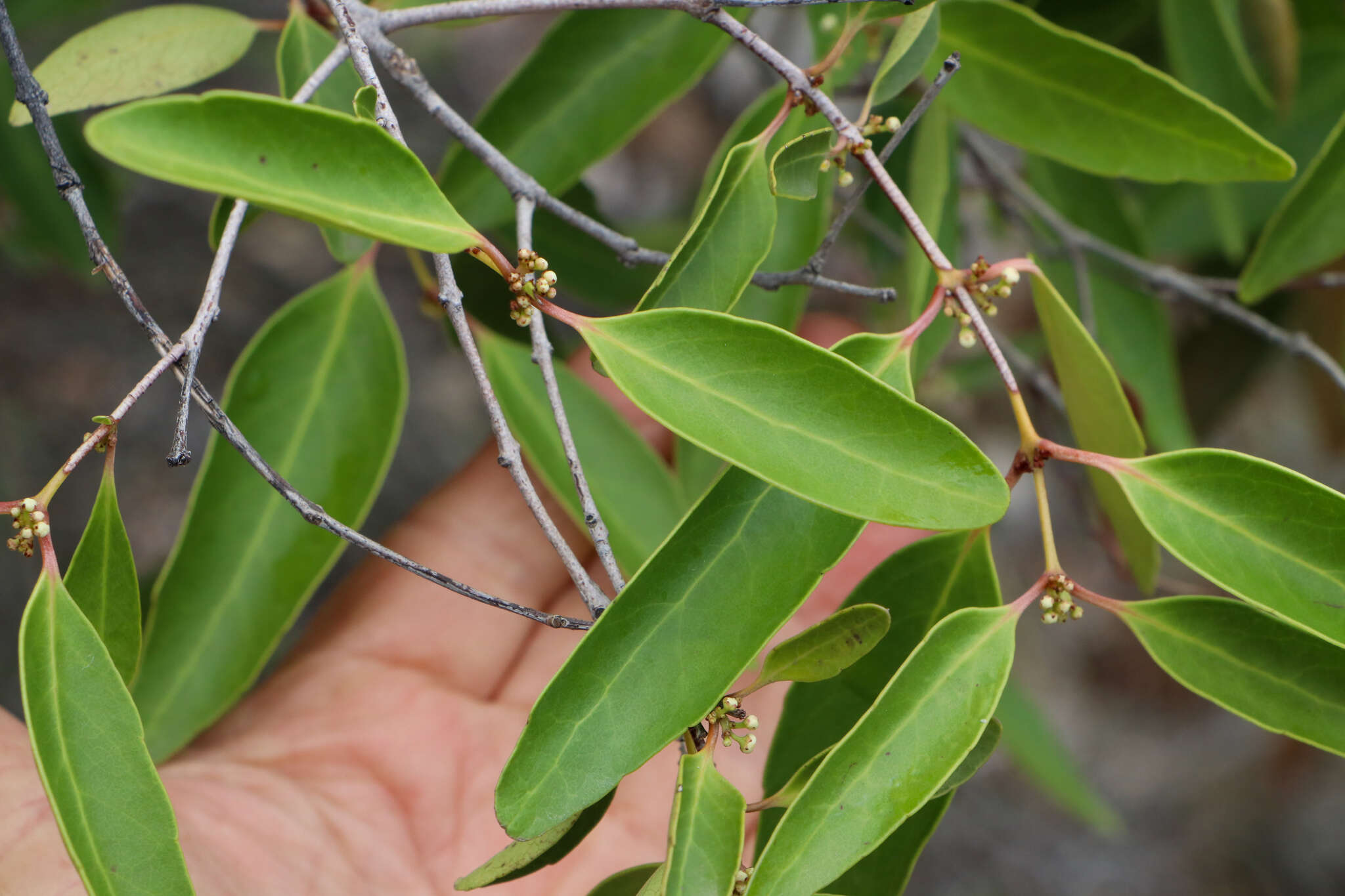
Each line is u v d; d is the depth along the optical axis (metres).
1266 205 0.81
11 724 0.54
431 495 0.72
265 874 0.56
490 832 0.62
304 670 0.67
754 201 0.47
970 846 1.62
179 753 0.61
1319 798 1.63
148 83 0.50
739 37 0.46
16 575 1.18
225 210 0.51
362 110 0.46
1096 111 0.52
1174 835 1.62
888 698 0.44
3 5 0.46
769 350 0.43
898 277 0.85
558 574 0.71
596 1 0.47
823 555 0.44
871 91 0.47
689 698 0.43
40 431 1.26
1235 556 0.44
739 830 0.43
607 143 0.57
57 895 0.51
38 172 0.75
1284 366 1.29
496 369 0.57
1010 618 0.44
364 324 0.55
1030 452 0.45
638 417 0.72
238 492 0.54
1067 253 0.71
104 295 1.32
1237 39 0.61
